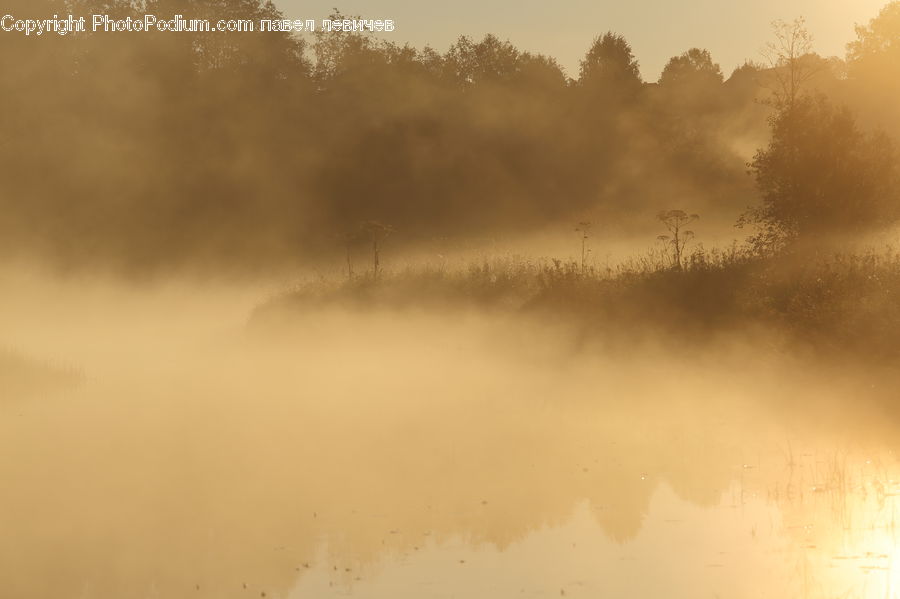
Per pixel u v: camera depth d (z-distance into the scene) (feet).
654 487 94.58
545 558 75.31
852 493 87.76
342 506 92.89
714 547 75.92
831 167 183.52
